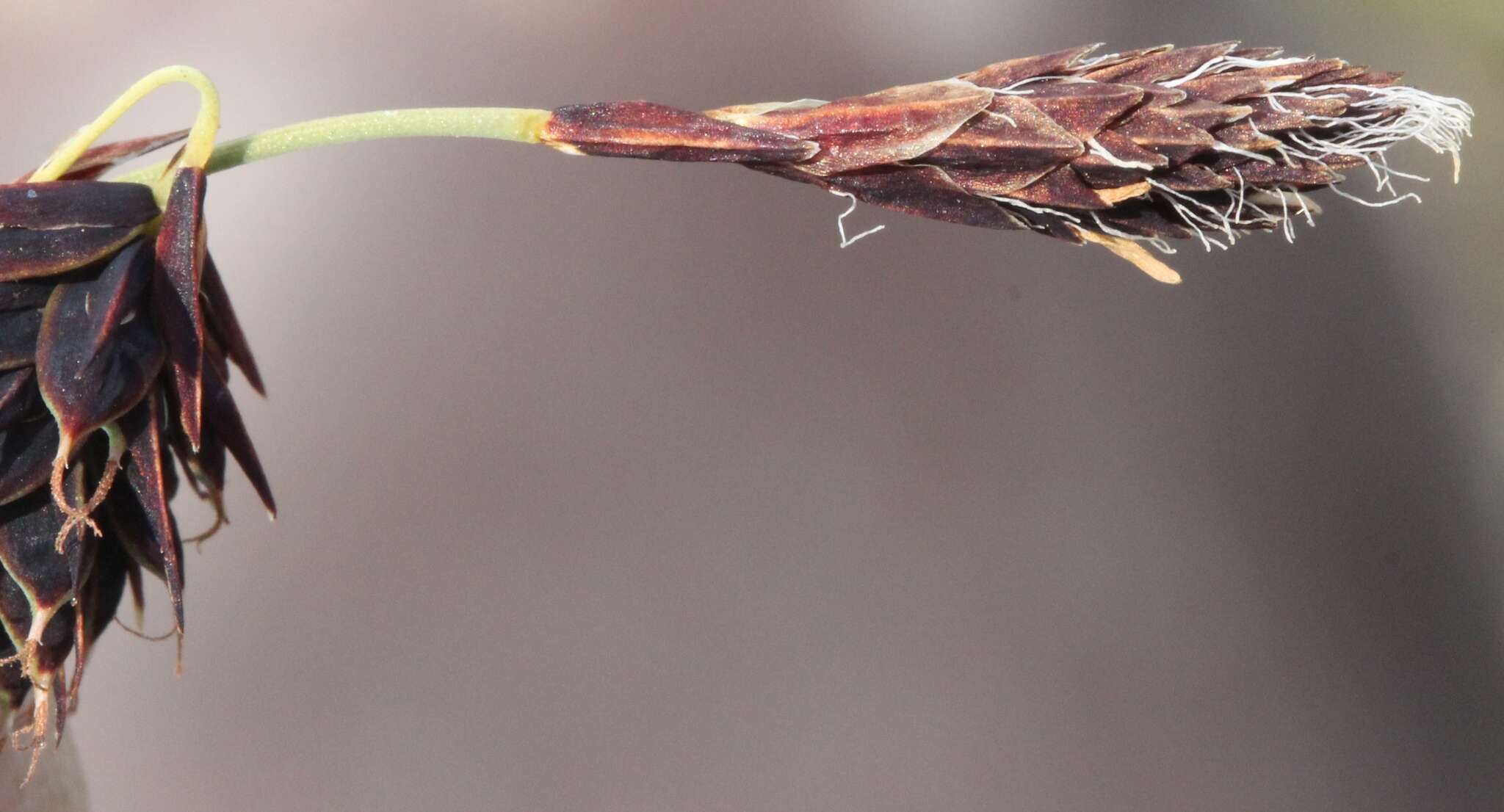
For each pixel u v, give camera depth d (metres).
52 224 0.09
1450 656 0.20
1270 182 0.09
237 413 0.10
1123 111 0.09
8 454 0.09
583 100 0.17
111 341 0.09
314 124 0.10
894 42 0.19
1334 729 0.19
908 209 0.09
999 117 0.09
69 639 0.10
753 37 0.18
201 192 0.09
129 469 0.09
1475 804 0.19
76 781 0.10
